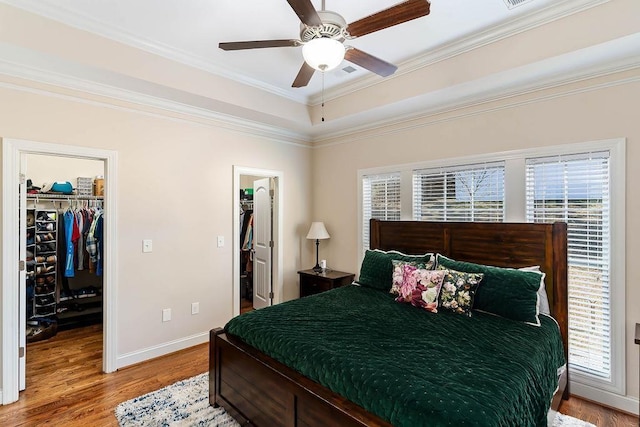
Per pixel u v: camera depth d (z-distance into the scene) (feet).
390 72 7.46
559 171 8.64
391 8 5.26
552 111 8.66
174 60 9.27
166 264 10.76
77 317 13.26
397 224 11.75
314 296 9.74
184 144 11.14
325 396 5.23
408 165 11.77
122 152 9.76
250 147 13.10
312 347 6.04
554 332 7.50
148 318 10.37
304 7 5.15
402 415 4.40
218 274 12.14
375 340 6.37
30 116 8.21
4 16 6.82
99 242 13.25
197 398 8.09
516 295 7.79
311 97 12.56
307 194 15.47
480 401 4.38
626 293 7.63
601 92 7.93
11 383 8.00
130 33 8.11
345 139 14.03
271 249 14.71
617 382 7.73
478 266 8.86
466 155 10.29
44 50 7.23
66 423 7.16
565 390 8.11
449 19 7.54
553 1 6.92
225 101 10.46
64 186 13.12
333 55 6.11
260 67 10.07
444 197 10.89
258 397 6.48
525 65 7.72
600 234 8.02
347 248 14.01
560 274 8.31
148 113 10.28
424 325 7.25
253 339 6.98
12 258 8.07
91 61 7.86
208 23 7.65
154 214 10.47
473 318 7.73
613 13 6.55
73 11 7.23
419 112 11.24
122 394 8.32
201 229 11.64
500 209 9.65
